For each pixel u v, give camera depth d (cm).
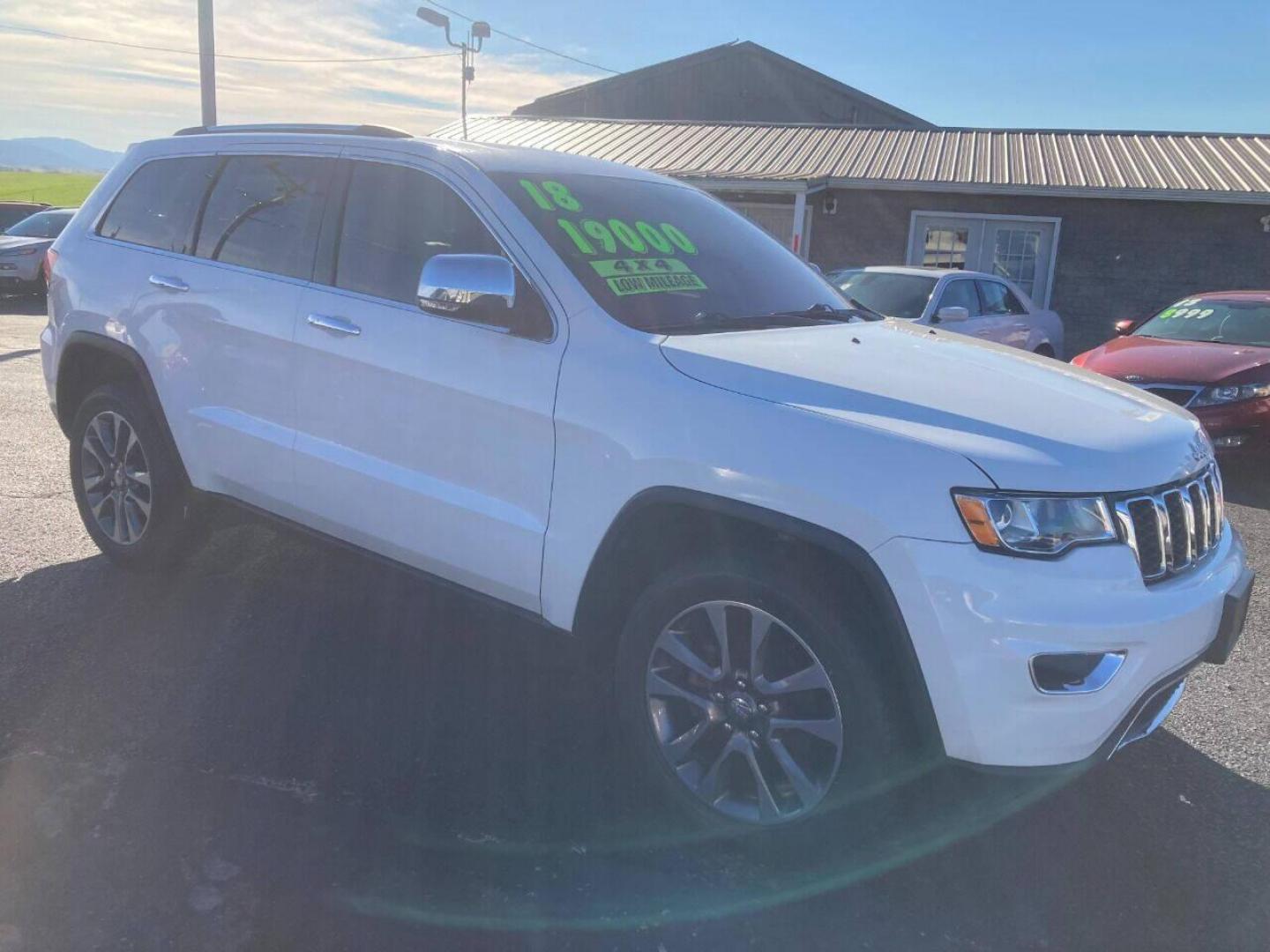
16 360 1113
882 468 256
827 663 266
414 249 356
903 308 974
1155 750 360
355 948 244
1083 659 248
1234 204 1519
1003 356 348
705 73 2873
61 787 301
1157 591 265
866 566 255
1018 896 275
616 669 308
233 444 400
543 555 313
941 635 248
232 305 396
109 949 239
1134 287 1599
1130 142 1864
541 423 310
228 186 420
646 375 295
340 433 366
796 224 1549
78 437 465
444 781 316
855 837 281
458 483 335
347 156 386
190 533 448
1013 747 249
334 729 343
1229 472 840
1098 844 301
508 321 320
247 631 415
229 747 328
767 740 280
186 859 272
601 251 339
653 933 255
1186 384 794
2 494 588
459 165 355
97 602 436
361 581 475
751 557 277
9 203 2173
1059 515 251
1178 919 268
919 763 265
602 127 2078
